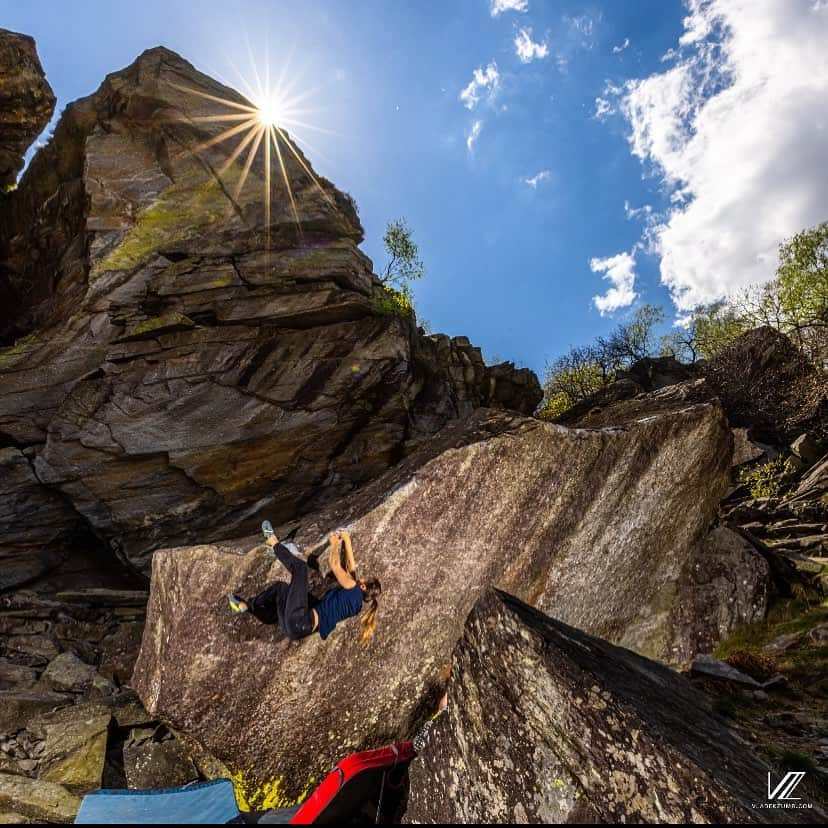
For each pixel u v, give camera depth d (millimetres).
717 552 8445
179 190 12914
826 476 18688
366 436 12859
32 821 5547
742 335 28672
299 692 5094
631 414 8234
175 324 11953
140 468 11656
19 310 14109
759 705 5918
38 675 8555
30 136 16875
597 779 3336
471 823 3674
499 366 16953
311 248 13117
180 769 6238
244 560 4953
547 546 6145
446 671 5656
